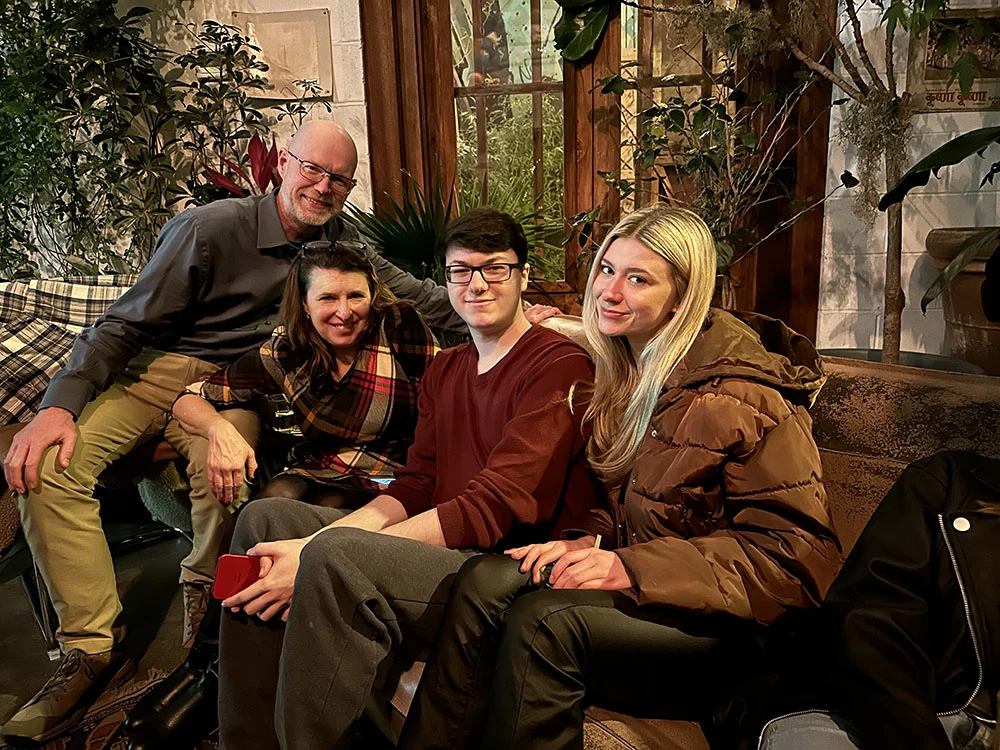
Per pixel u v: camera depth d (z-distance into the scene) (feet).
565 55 8.89
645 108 9.20
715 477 4.26
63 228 9.86
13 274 9.73
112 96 8.89
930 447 4.65
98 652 6.26
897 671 3.58
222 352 7.22
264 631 4.70
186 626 6.80
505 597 4.21
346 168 6.83
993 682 3.67
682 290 4.55
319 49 9.20
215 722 5.65
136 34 9.07
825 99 8.43
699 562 3.96
